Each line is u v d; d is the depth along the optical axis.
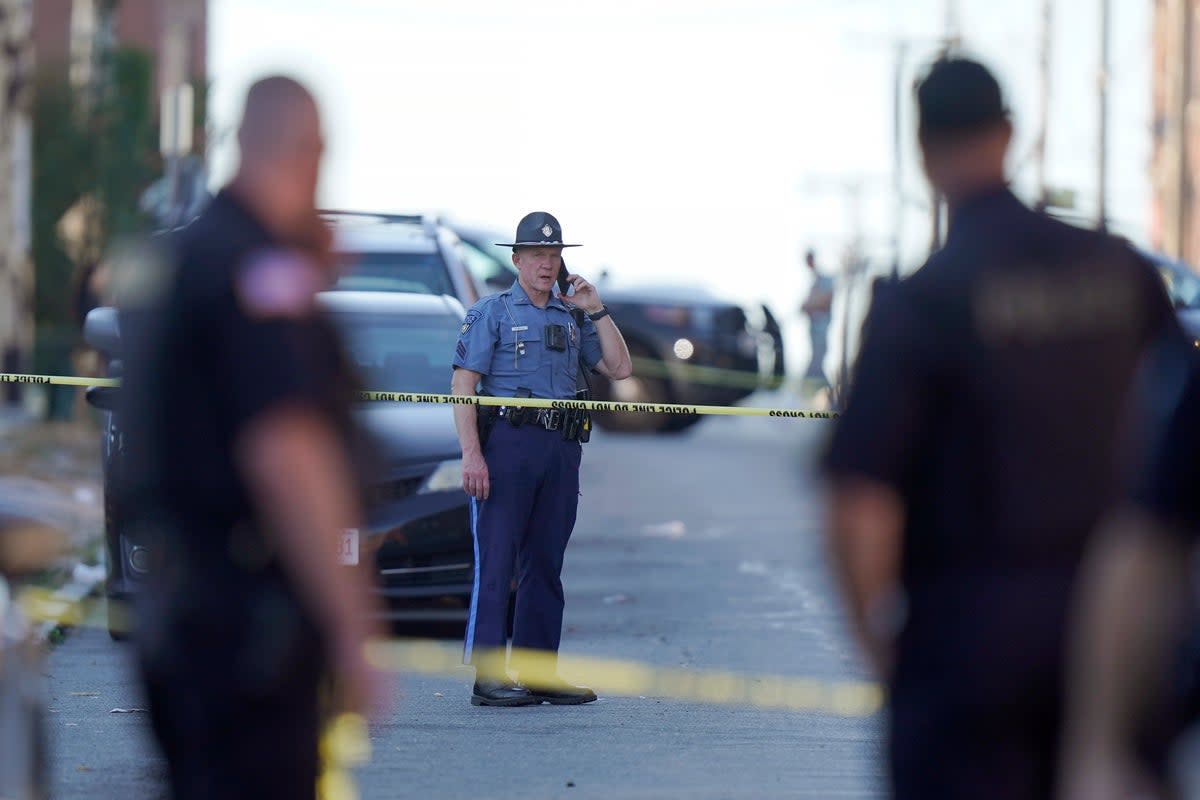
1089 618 14.45
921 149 16.02
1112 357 15.38
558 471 33.66
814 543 57.38
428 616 43.06
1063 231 15.60
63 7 185.25
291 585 15.79
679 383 86.44
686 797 25.89
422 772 27.52
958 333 15.24
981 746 15.10
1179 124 147.75
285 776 15.99
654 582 50.06
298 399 15.37
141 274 16.08
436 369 43.25
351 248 46.94
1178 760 13.86
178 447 15.67
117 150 129.75
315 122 16.23
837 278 102.00
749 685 35.31
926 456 15.38
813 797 25.89
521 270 33.97
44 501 17.89
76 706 32.56
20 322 106.19
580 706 33.41
